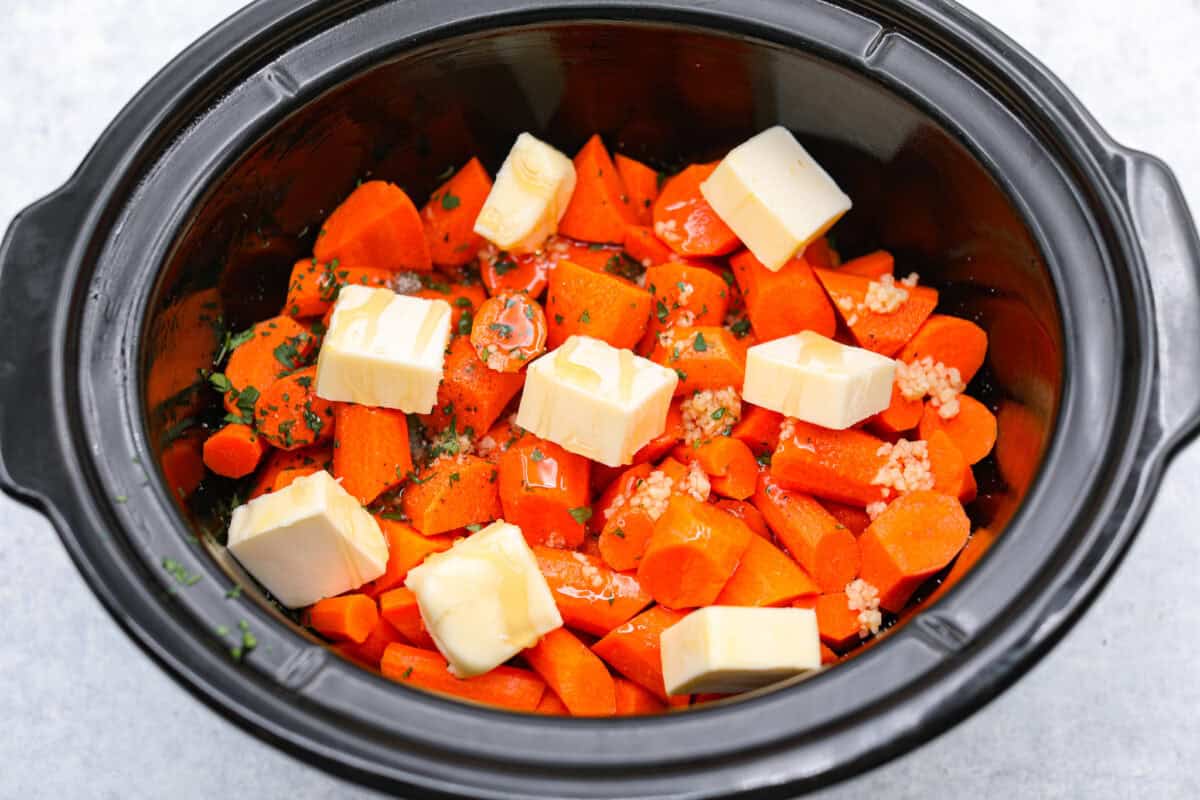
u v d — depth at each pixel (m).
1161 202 0.52
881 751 0.48
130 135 0.54
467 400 0.58
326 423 0.58
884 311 0.58
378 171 0.60
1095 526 0.50
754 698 0.49
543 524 0.57
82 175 0.54
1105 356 0.52
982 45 0.54
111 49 0.69
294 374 0.58
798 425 0.57
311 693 0.49
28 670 0.65
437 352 0.57
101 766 0.64
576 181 0.60
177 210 0.54
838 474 0.57
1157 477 0.50
